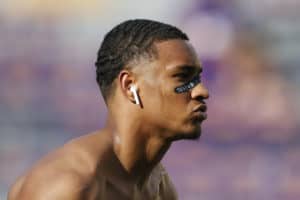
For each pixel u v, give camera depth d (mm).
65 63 55969
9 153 51062
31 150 51469
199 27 55531
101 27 58281
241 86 52969
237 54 54250
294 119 52000
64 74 55156
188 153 49562
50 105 53281
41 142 51938
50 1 57375
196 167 49531
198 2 56438
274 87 53188
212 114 51844
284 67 54281
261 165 49875
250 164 49844
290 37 55125
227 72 53531
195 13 56438
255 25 55594
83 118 53031
